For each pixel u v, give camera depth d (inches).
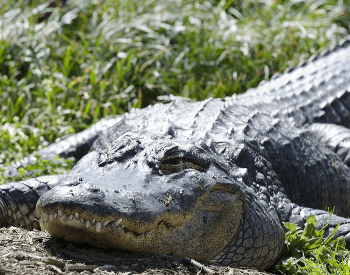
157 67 741.9
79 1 853.2
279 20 905.5
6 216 362.0
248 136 403.2
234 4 954.1
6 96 668.1
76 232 265.3
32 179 387.2
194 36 809.5
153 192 276.5
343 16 973.8
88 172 288.5
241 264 328.2
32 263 245.9
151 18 819.4
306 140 467.8
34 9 831.1
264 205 355.3
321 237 344.5
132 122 437.1
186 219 286.5
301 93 584.7
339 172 478.6
